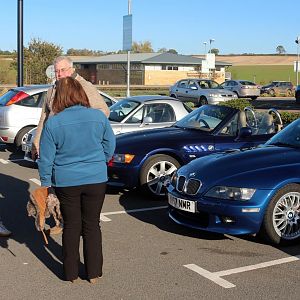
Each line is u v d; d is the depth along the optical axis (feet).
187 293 14.57
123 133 28.35
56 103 14.38
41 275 15.88
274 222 18.26
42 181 14.44
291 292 14.67
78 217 14.88
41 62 147.64
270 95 150.10
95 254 15.07
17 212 23.40
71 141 14.08
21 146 39.24
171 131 27.53
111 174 25.64
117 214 23.24
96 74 248.73
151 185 25.75
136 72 226.58
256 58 355.97
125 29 64.54
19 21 52.80
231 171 18.74
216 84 103.04
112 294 14.48
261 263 16.98
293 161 19.22
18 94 39.45
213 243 19.04
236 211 17.85
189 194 19.12
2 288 14.89
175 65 227.61
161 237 19.77
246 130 25.68
